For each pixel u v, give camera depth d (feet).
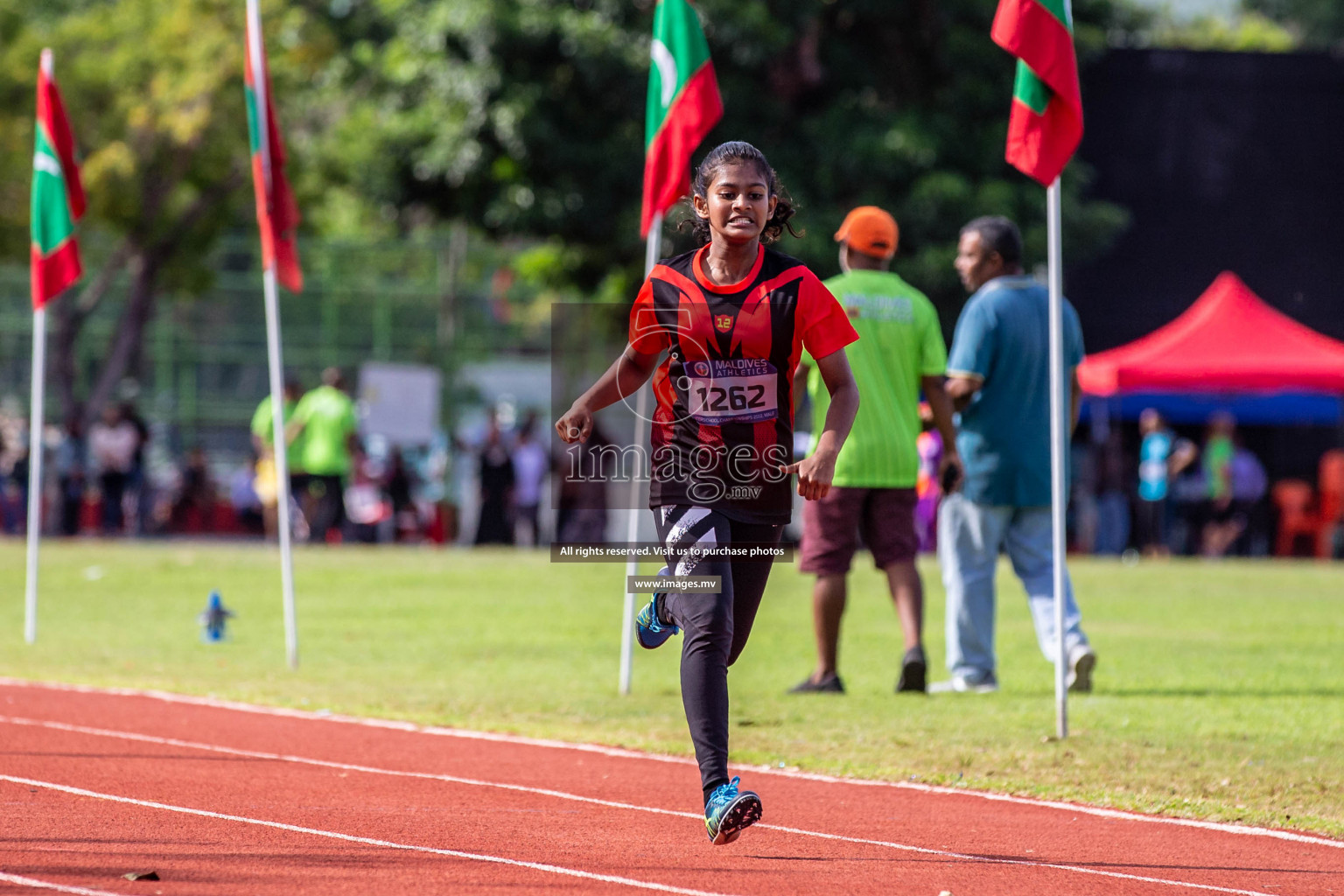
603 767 79.25
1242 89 364.79
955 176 300.40
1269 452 344.08
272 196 119.96
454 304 447.83
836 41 315.99
